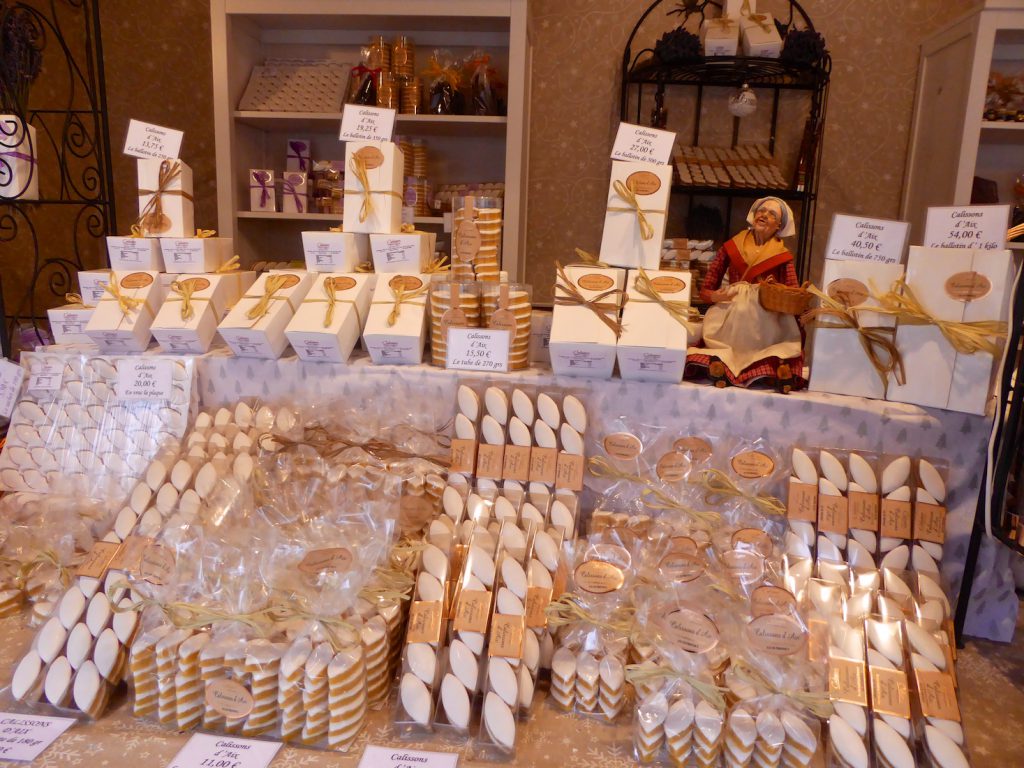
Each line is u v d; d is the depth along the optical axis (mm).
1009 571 1340
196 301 1636
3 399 1662
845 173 3344
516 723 1083
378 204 1709
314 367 1585
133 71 3471
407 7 2914
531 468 1416
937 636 1134
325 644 1076
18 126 2295
